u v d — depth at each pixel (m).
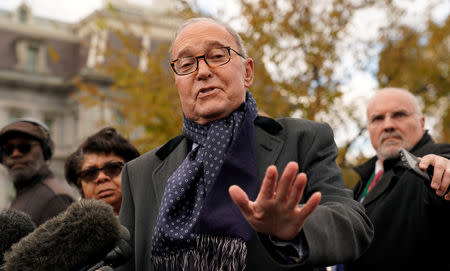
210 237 1.35
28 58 29.83
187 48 1.55
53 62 29.92
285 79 6.95
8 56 29.39
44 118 29.58
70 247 1.29
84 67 26.91
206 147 1.49
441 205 2.09
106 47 7.97
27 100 29.30
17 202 3.07
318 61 6.88
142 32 8.45
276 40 6.93
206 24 1.58
